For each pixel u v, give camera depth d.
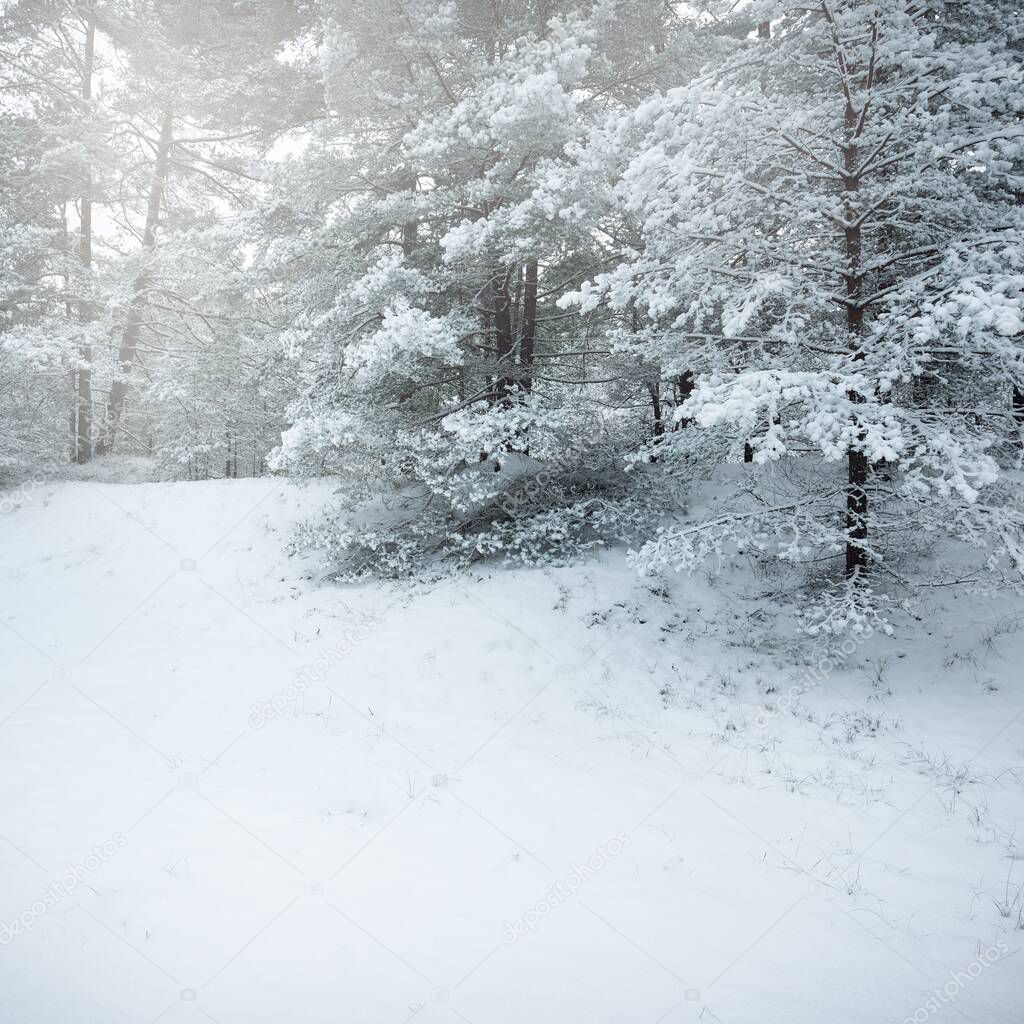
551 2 11.59
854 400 7.82
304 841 5.12
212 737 7.09
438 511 12.89
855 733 7.25
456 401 13.59
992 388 8.64
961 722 7.23
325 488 14.84
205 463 19.84
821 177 8.37
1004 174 6.92
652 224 7.68
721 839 5.33
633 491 12.21
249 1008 3.44
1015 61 7.76
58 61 15.92
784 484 11.01
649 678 8.90
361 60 10.73
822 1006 3.53
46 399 16.58
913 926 4.20
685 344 9.27
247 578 12.49
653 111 7.17
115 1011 3.38
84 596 11.93
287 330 11.93
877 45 6.82
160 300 18.00
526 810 5.80
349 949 3.93
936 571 9.98
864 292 8.88
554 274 13.04
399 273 10.05
